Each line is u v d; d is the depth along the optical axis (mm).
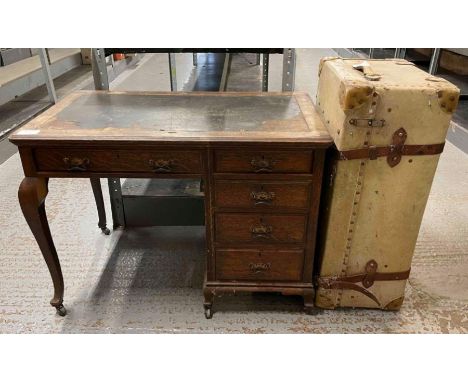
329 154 1385
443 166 2877
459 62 4141
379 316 1558
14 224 2158
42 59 3434
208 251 1465
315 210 1377
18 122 3113
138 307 1607
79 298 1649
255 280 1521
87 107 1574
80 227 2150
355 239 1440
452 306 1611
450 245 2000
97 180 1952
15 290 1687
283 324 1521
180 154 1305
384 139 1267
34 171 1344
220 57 3588
